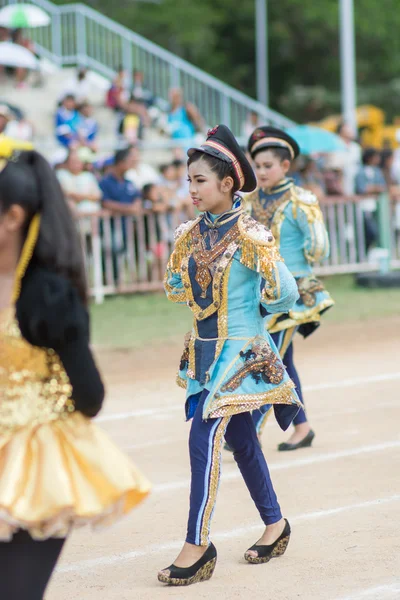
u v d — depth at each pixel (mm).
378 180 44531
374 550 13070
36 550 8344
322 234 17844
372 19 112375
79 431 8617
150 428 20781
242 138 54219
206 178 12438
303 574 12336
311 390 24266
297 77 115875
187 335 13125
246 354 12422
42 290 8219
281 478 16719
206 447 12242
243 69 112438
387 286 42031
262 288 13039
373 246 44281
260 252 12234
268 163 18016
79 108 46625
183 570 12117
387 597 11461
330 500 15391
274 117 57031
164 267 39625
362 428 20172
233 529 14211
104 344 30781
